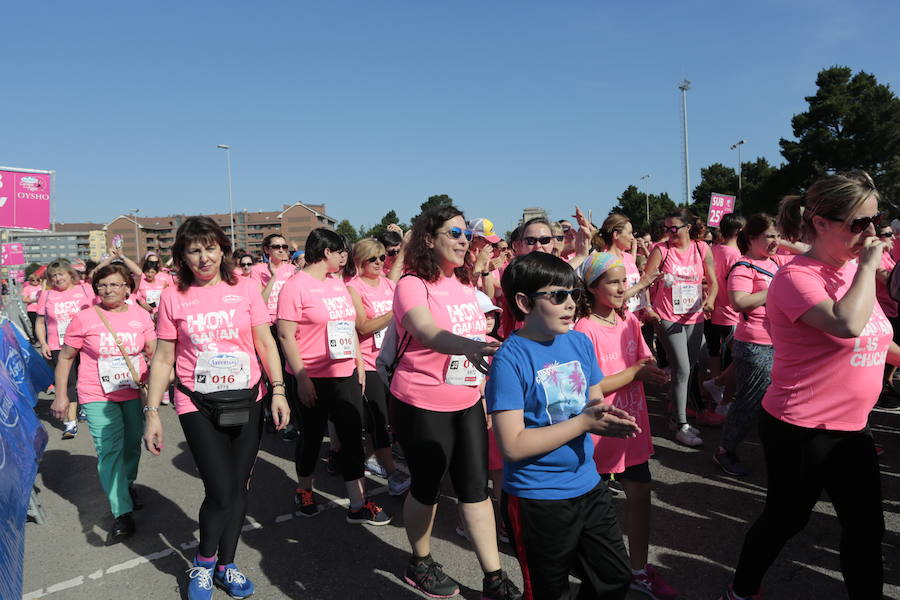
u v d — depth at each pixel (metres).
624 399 2.66
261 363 3.16
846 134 37.94
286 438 5.39
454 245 2.68
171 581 3.07
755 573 2.42
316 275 3.67
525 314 2.00
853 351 2.10
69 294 6.75
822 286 2.14
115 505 3.54
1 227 7.62
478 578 2.97
